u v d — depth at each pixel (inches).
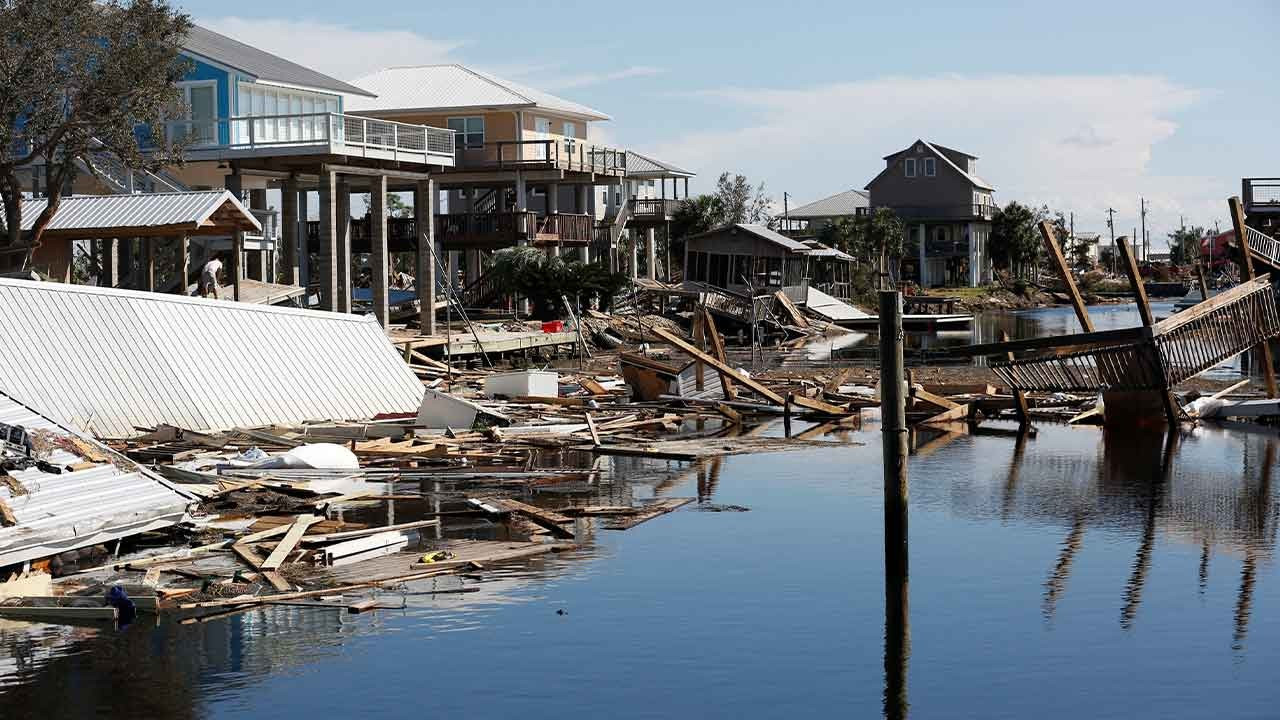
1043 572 741.3
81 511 694.5
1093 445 1266.0
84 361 1167.6
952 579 724.7
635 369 1635.1
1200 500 960.3
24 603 629.0
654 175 3708.2
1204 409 1438.2
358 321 1445.6
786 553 781.9
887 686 553.9
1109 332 1320.1
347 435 1243.2
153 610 636.1
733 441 1296.8
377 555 755.4
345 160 1952.5
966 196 5039.4
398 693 538.0
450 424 1311.5
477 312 2728.8
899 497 703.7
